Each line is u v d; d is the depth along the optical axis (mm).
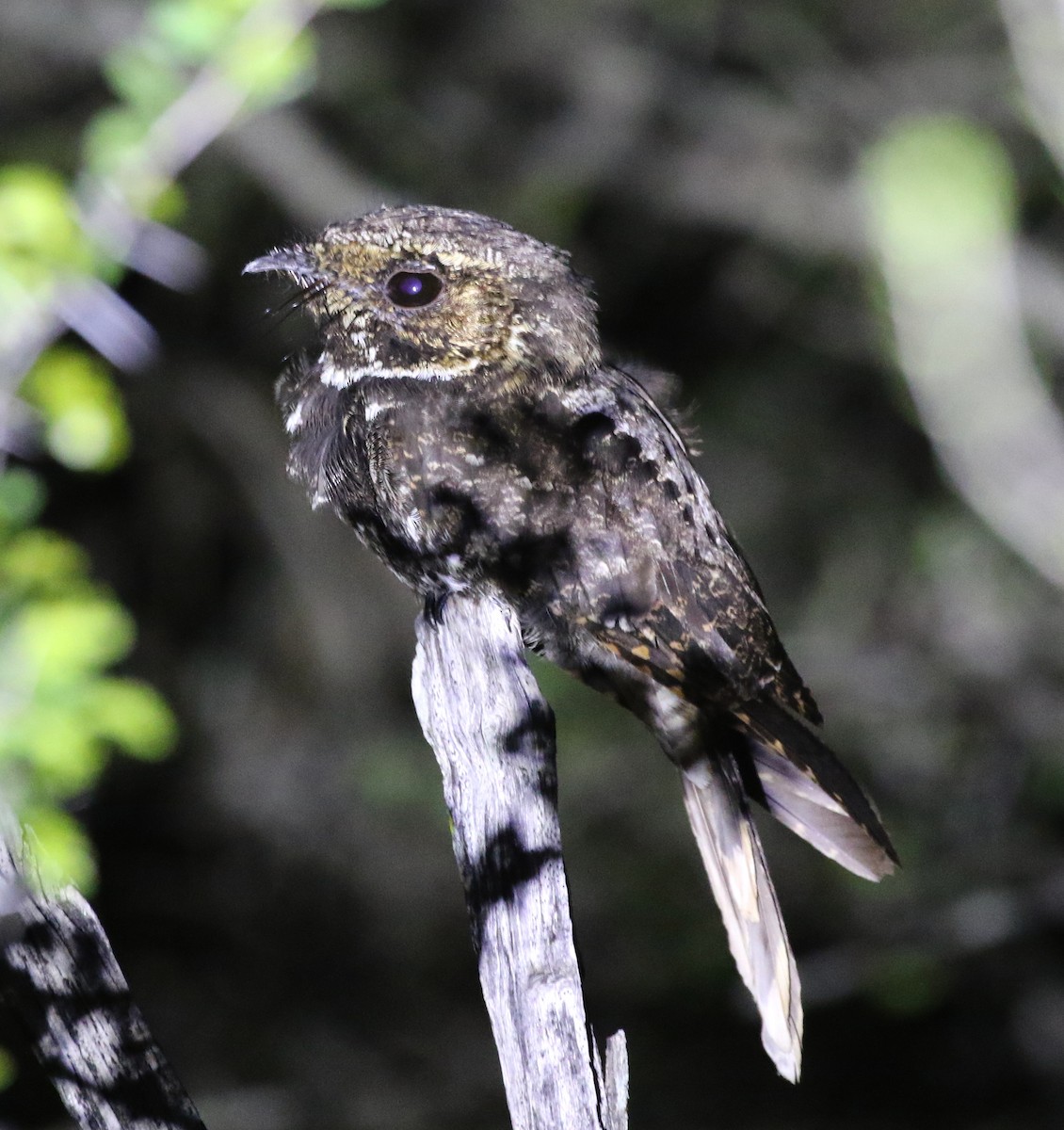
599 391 6273
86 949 4059
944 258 6363
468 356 6133
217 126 6711
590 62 14867
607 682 6395
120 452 6562
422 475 6086
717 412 16453
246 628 15641
